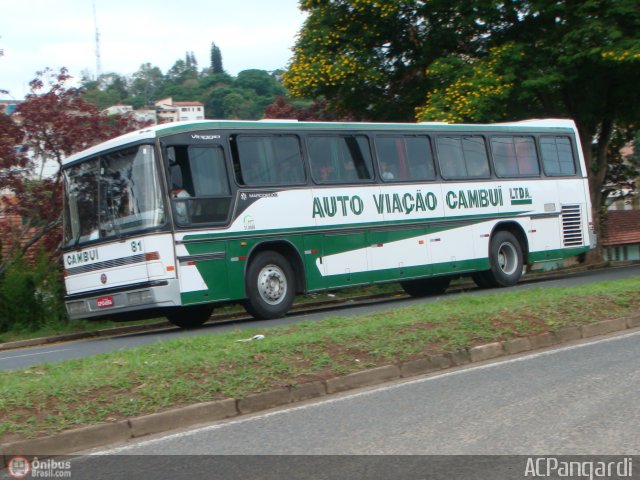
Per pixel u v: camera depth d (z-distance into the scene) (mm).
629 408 7824
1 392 7984
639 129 30500
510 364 10398
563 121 22828
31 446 6961
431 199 19219
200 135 15672
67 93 21703
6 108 21500
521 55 24875
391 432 7344
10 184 20516
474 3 25594
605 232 37156
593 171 31438
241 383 8664
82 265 16062
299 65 27719
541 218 21688
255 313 16219
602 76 26000
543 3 24922
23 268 20266
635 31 24344
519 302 13523
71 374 8961
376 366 9758
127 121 23000
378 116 29438
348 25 27672
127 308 15266
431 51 27969
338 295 24094
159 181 15070
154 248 14914
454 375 9852
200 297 15227
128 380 8484
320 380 9094
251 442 7199
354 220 17719
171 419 7832
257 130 16484
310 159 17234
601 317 12922
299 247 16781
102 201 15789
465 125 20312
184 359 9398
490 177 20609
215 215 15594
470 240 19969
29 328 19750
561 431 7160
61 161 21562
